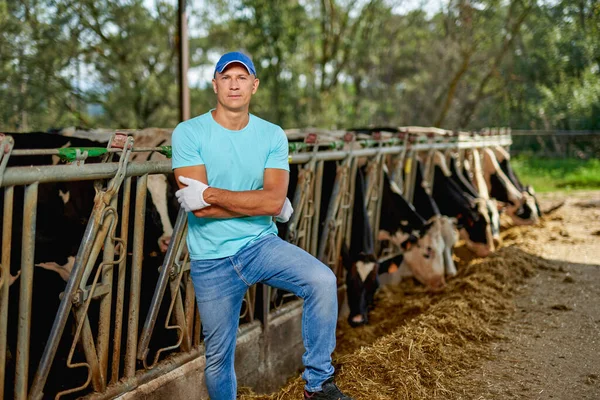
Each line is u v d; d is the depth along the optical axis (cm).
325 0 2162
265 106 1892
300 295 265
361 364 354
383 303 570
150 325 322
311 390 274
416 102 2730
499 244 712
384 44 2364
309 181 444
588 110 1906
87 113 1645
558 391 331
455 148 762
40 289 347
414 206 633
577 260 616
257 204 253
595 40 1973
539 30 2142
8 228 234
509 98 2261
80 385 308
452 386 338
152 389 320
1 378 243
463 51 2131
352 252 515
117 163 279
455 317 430
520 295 505
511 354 383
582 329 423
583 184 1293
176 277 332
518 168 1612
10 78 1292
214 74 257
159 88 1619
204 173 258
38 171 238
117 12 1534
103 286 287
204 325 273
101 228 276
